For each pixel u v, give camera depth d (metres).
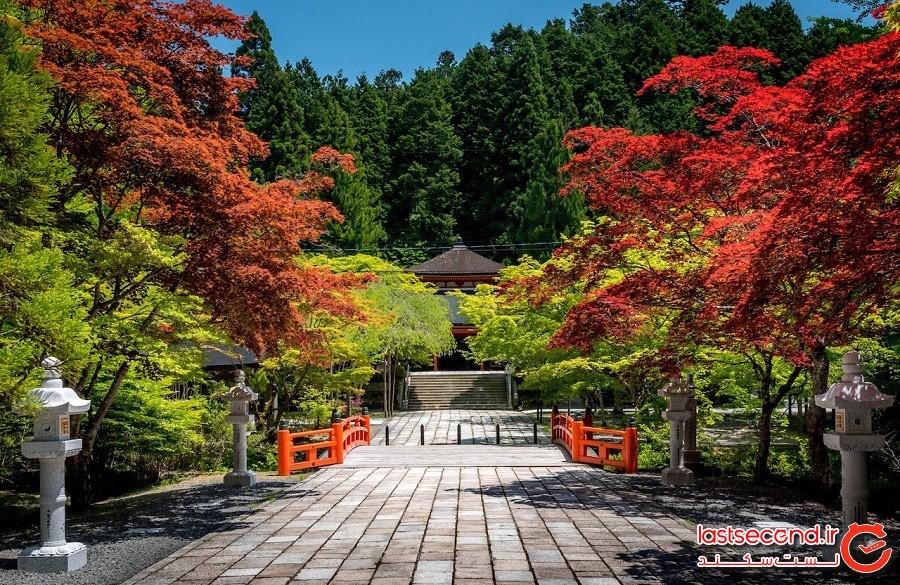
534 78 60.78
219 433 19.03
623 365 17.78
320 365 20.06
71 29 9.46
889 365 13.74
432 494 11.89
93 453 15.75
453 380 39.28
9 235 7.32
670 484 12.80
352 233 48.69
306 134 48.59
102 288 10.80
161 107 10.12
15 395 6.91
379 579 6.83
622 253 12.55
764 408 13.34
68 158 9.62
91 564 7.65
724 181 10.31
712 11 69.25
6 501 14.82
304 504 11.16
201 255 10.12
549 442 21.66
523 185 59.06
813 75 7.18
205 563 7.59
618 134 11.20
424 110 62.88
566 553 7.79
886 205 6.73
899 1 7.00
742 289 8.30
